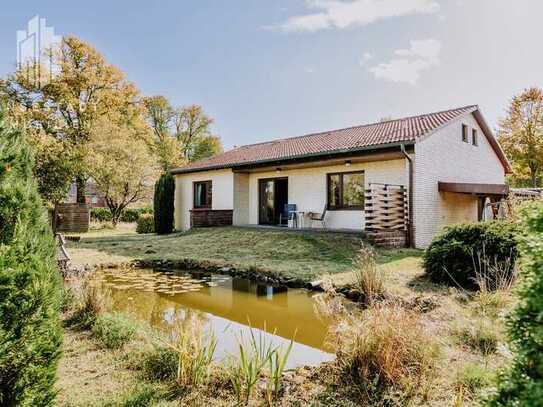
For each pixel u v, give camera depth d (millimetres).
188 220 18609
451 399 2789
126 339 3963
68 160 15828
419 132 11234
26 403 1854
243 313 5801
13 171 1993
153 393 2883
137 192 21281
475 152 14398
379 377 3088
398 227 10734
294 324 5246
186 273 8766
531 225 1554
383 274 6379
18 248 1867
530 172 23828
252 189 16609
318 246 10359
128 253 10625
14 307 1803
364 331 3373
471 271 5980
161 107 37281
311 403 2803
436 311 4840
